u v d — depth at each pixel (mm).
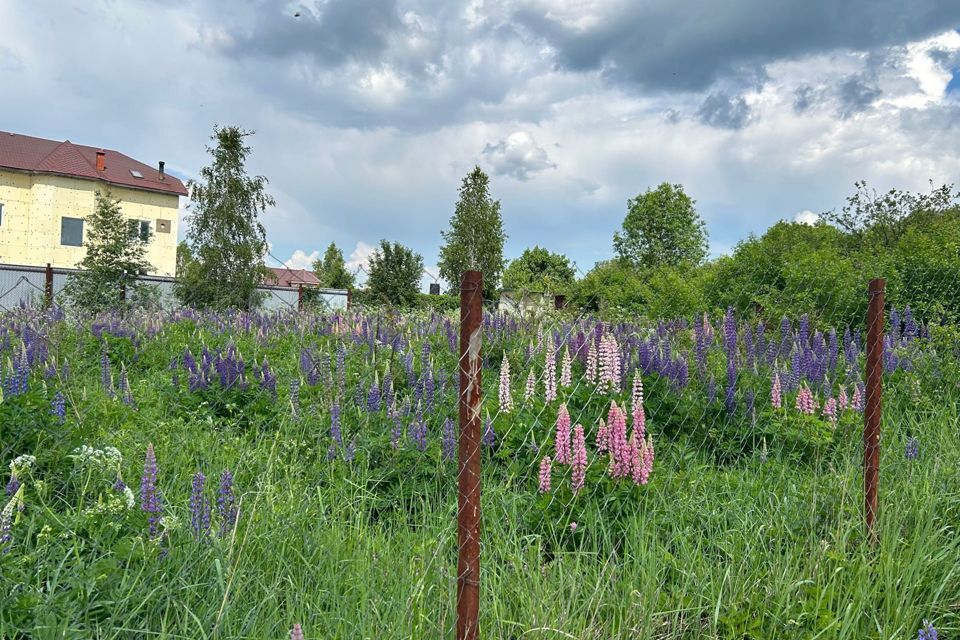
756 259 11930
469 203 39750
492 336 8461
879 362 4492
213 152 27703
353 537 3945
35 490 3904
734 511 4688
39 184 34938
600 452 4695
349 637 3012
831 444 5938
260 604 3105
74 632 2695
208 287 25031
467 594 2803
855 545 4285
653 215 65500
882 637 3340
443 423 5891
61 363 7410
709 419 6215
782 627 3402
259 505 4031
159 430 5594
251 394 6766
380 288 35969
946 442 5949
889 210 19828
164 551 3377
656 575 3650
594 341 6746
